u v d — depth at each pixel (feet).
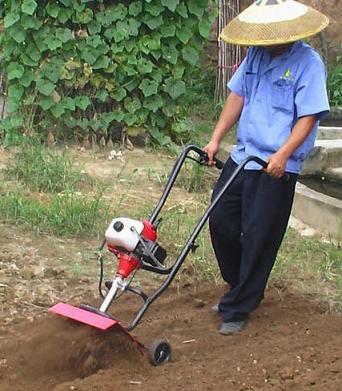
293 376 15.94
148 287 20.62
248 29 17.11
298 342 17.57
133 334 17.93
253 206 17.52
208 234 23.80
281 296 20.26
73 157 30.37
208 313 19.20
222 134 18.17
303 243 23.85
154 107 31.78
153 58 31.68
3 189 26.71
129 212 25.22
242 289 17.95
